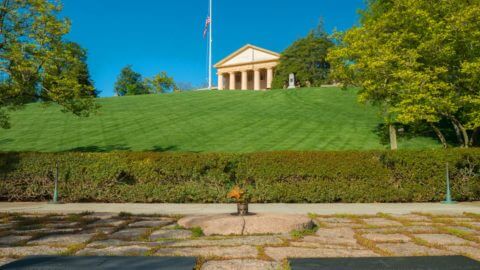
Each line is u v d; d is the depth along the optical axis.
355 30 22.88
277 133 28.75
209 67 71.81
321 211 11.01
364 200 13.22
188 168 13.45
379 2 29.17
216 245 6.64
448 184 13.20
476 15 18.44
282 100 43.81
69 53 21.19
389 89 21.25
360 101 23.33
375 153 13.43
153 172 13.55
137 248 6.42
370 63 20.66
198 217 8.72
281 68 81.19
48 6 20.03
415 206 12.12
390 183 13.35
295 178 13.33
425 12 19.61
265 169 13.27
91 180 13.59
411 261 5.33
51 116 35.34
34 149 25.31
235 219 7.92
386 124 24.59
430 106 19.48
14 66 19.78
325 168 13.22
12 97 21.30
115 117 35.12
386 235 7.59
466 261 5.32
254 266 5.27
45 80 21.20
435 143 26.53
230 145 25.72
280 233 7.74
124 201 13.51
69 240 7.16
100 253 6.07
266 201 13.18
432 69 20.86
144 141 27.11
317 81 77.50
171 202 13.41
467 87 20.20
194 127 31.08
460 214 10.37
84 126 31.70
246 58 95.75
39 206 12.39
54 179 13.76
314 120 32.97
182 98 46.47
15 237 7.48
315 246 6.57
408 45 21.50
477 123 19.06
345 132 28.81
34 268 4.99
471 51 19.62
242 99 45.16
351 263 5.23
